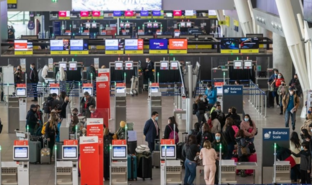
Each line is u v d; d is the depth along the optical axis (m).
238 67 45.53
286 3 36.22
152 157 26.67
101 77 34.28
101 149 23.33
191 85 29.83
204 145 23.00
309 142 24.27
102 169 23.38
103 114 30.23
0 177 22.58
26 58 47.25
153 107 32.81
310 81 35.62
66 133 27.14
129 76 46.41
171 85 45.59
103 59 47.53
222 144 24.50
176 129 26.81
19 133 27.17
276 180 22.77
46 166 27.08
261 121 35.41
